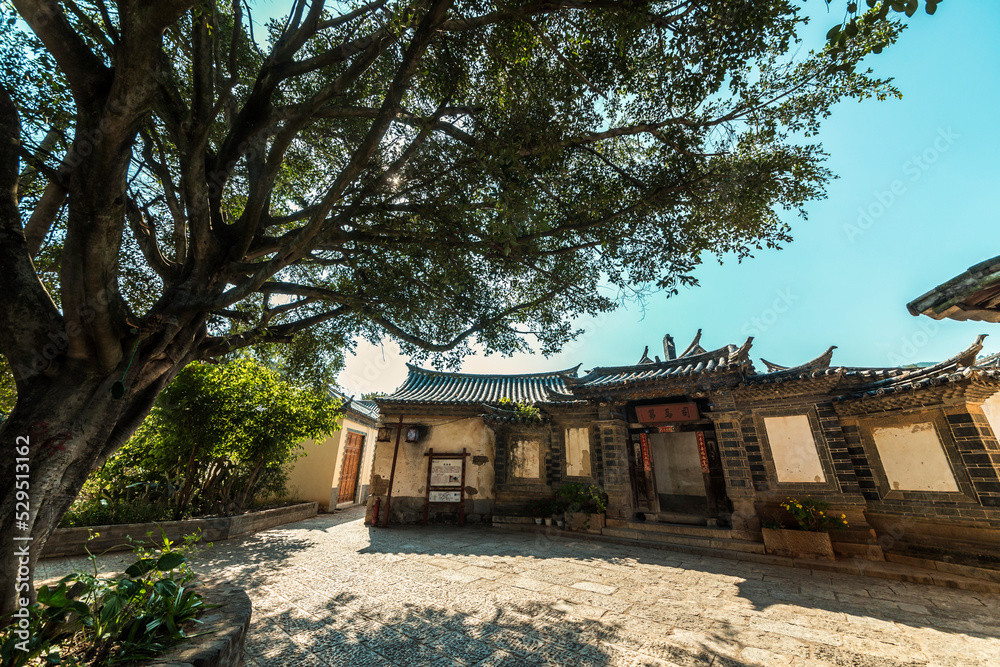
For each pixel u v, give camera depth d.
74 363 3.41
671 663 3.72
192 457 8.34
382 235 5.07
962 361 6.57
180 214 4.78
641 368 11.76
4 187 3.19
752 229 5.21
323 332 7.05
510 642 4.09
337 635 4.17
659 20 3.72
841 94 4.46
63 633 2.67
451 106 4.63
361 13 4.59
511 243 4.31
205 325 4.80
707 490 10.25
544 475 11.60
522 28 3.91
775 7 3.61
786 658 3.82
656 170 5.26
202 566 6.45
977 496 6.48
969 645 4.06
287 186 6.38
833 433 8.12
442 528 10.96
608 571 6.83
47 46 3.05
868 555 7.27
